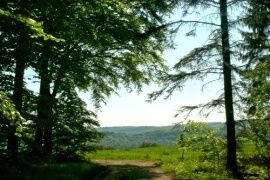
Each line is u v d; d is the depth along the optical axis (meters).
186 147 25.23
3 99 12.23
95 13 22.52
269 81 17.12
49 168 18.02
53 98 19.36
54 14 18.66
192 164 23.17
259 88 17.09
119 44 26.72
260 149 19.27
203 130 23.97
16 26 15.97
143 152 40.38
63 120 23.42
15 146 17.42
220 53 20.22
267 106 17.38
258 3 19.78
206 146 23.61
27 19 14.13
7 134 15.93
